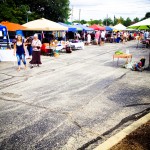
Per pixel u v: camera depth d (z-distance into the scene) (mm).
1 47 15844
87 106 6414
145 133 4543
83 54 18812
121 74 10750
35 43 12156
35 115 5738
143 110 6156
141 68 11641
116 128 5051
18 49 11305
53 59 15734
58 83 8938
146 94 7590
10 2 33312
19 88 8203
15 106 6359
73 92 7734
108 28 33094
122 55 12828
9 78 9789
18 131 4895
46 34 26938
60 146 4328
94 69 12016
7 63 13805
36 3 39469
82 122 5359
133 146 4027
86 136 4695
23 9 33406
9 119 5484
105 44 30234
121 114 5863
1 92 7711
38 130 4949
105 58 16375
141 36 37781
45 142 4465
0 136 4680
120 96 7352
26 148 4254
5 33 15984
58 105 6457
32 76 10195
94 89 8125
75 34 30625
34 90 7941
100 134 4777
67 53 19500
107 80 9508
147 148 3939
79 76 10266
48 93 7598
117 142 4230
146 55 17984
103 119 5539
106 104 6594
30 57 16266
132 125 5012
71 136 4695
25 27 17781
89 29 28984
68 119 5512
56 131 4906
